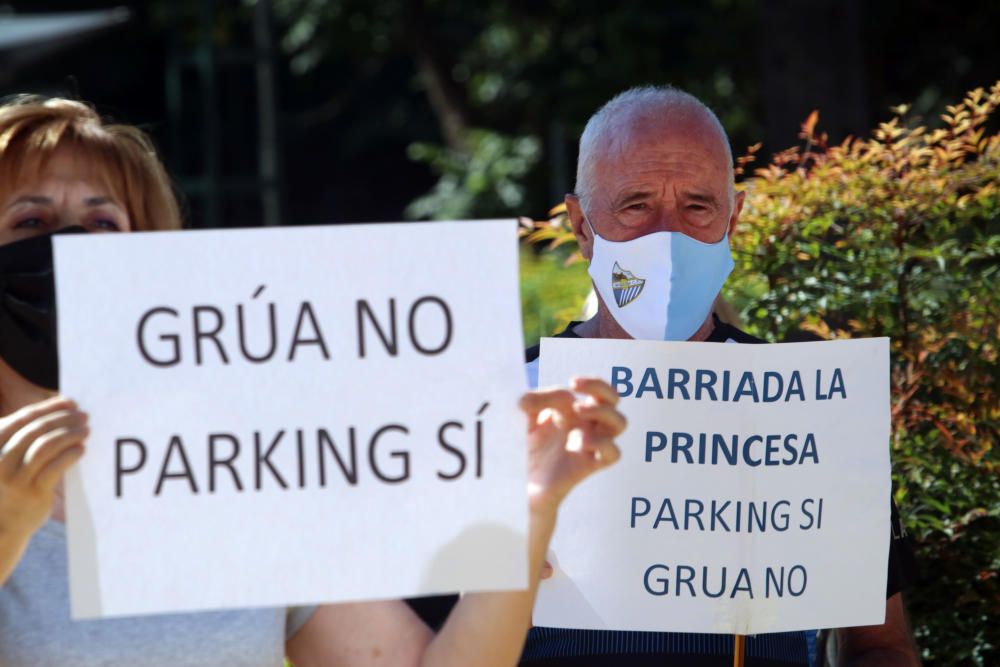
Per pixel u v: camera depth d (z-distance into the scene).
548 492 3.76
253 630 3.92
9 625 3.81
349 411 3.65
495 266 3.69
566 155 30.98
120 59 40.50
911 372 6.14
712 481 4.70
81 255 3.58
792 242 6.45
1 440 3.46
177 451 3.59
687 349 4.70
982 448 6.04
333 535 3.63
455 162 32.34
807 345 4.70
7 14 40.66
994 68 21.89
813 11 13.60
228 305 3.63
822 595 4.69
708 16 27.41
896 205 6.30
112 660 3.82
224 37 35.78
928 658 6.10
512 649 3.87
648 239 5.15
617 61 28.20
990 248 6.41
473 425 3.67
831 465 4.71
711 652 4.90
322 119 39.41
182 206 5.82
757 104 26.75
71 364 3.56
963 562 6.09
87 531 3.54
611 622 4.70
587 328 5.57
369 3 32.59
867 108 13.78
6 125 4.27
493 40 31.20
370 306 3.67
